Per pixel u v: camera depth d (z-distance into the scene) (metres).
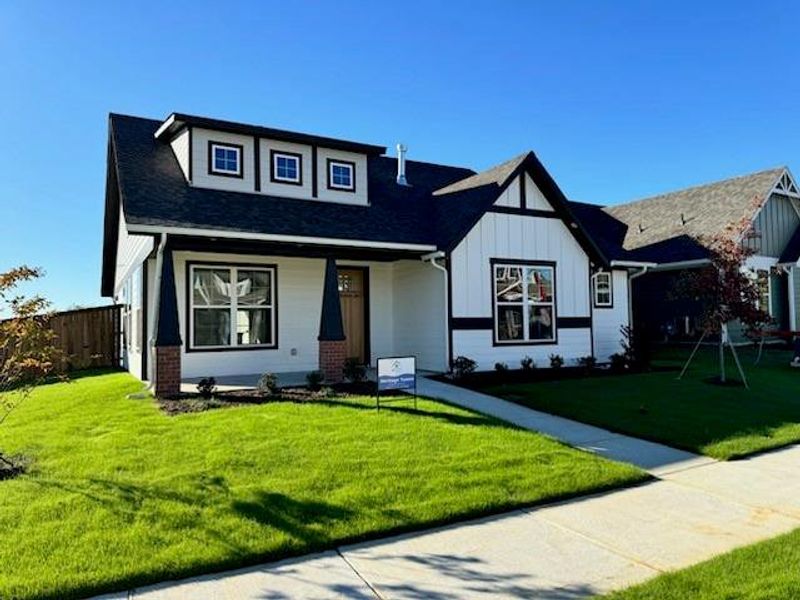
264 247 12.52
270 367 14.23
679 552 4.64
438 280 14.52
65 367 19.17
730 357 18.53
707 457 7.64
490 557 4.56
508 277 15.13
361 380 11.96
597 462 7.06
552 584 4.09
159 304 10.66
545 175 15.45
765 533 5.04
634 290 23.48
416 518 5.23
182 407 9.31
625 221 25.56
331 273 12.52
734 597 3.73
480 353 14.52
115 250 20.89
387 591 3.99
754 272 19.50
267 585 4.09
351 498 5.59
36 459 6.81
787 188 22.72
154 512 5.13
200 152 13.62
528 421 9.33
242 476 6.09
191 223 11.48
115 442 7.30
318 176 15.12
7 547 4.48
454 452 7.07
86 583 3.99
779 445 8.16
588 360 15.21
